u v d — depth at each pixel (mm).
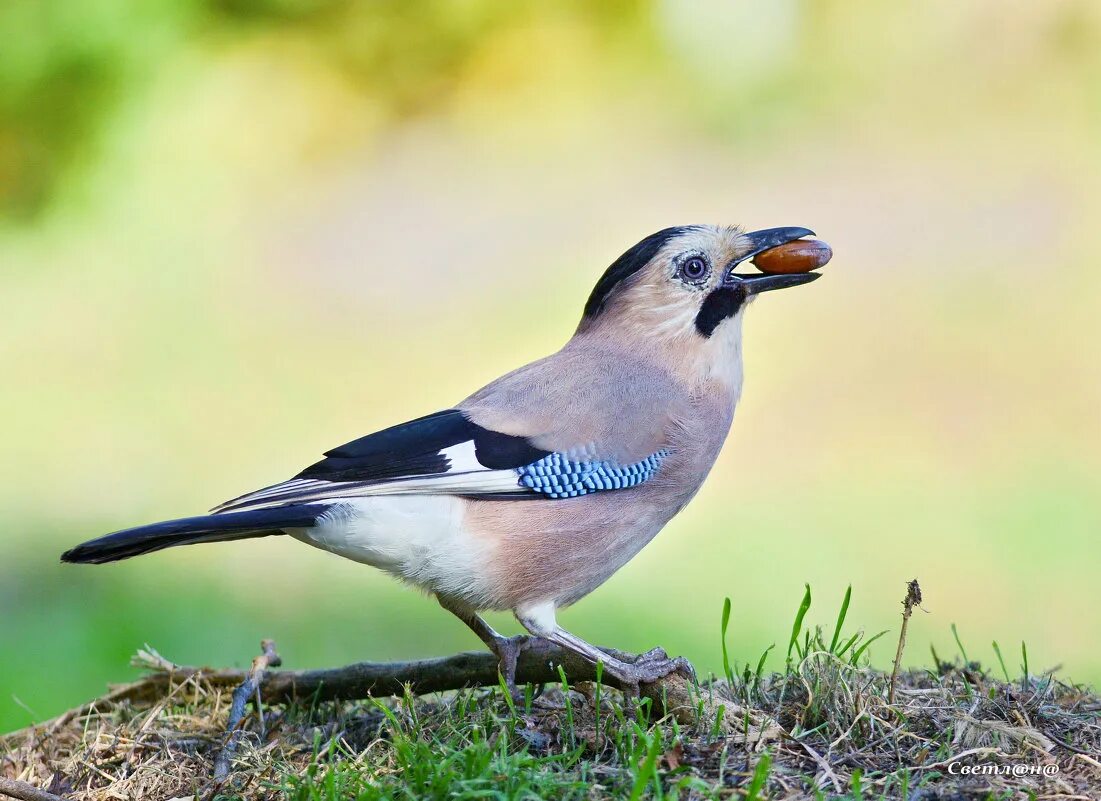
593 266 19000
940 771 4512
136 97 20719
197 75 21234
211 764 5082
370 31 22953
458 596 5617
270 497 5387
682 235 6133
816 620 10281
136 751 5223
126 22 20469
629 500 5816
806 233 6215
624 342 6117
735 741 4703
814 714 4891
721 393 6105
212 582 11078
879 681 5160
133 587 10836
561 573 5660
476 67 23156
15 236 20141
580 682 5438
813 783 4359
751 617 10227
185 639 9617
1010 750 4641
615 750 4688
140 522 12625
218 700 5652
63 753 5434
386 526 5477
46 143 20359
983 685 5230
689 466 5949
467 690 5461
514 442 5621
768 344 16625
